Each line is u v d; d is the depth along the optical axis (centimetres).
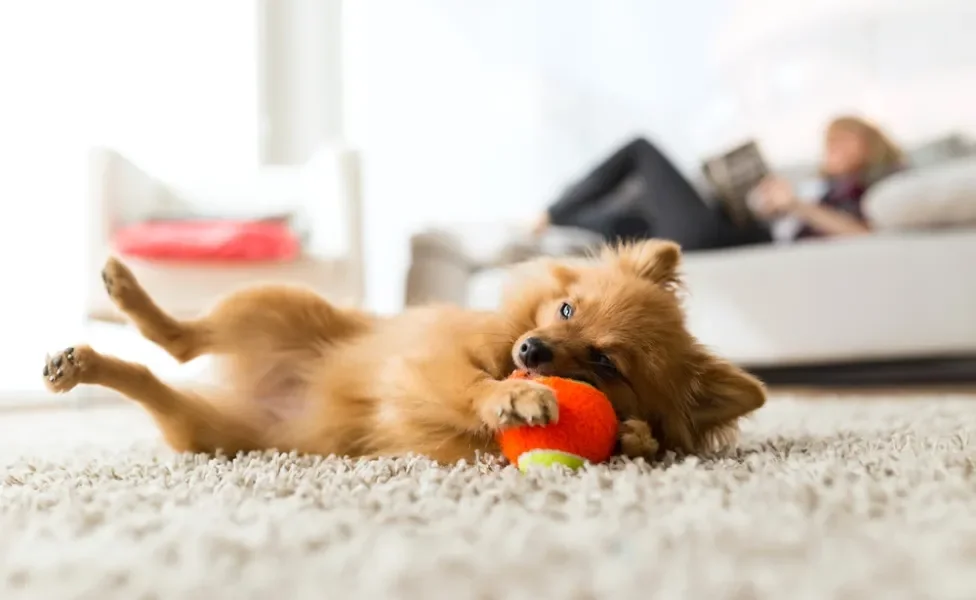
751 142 149
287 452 69
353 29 232
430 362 65
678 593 40
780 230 162
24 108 176
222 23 213
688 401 68
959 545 43
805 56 194
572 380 63
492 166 227
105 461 68
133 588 42
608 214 151
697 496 51
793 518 47
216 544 45
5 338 168
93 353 67
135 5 197
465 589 41
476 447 64
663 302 70
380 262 231
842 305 132
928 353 130
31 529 49
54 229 175
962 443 64
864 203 153
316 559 44
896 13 187
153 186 164
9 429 104
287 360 72
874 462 59
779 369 143
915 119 187
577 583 41
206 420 70
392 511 50
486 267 147
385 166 231
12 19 176
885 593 39
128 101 195
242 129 217
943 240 129
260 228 150
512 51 225
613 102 217
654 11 212
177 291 143
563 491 52
